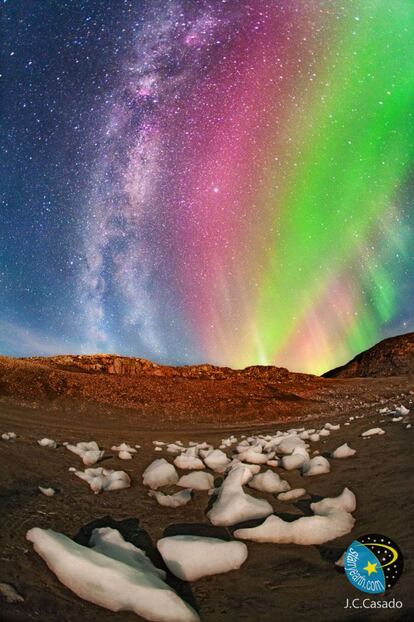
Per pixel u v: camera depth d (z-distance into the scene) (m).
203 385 16.34
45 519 3.62
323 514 3.89
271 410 13.92
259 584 2.94
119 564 2.78
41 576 2.71
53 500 4.09
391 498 4.30
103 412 11.91
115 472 4.99
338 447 6.74
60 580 2.70
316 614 2.64
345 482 4.98
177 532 3.69
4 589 2.53
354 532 3.63
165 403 13.52
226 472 5.65
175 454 7.05
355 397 16.08
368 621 2.56
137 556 3.07
